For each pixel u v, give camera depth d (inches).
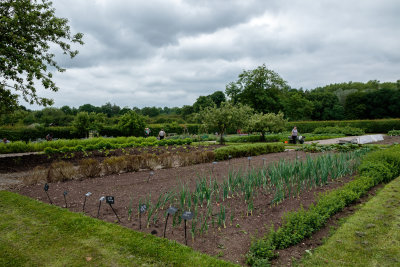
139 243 145.8
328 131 1366.9
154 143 696.4
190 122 2329.0
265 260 124.2
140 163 364.2
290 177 265.3
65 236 156.8
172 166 396.8
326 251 137.8
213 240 151.6
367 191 244.1
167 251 136.9
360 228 163.8
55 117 1863.9
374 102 2261.3
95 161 322.3
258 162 420.8
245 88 1909.4
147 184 278.4
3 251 142.3
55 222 175.8
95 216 189.5
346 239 150.5
